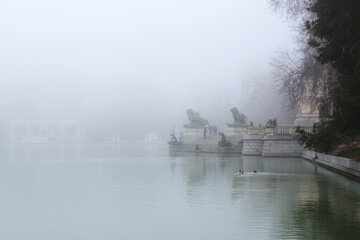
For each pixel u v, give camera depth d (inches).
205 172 1827.0
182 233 759.1
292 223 830.5
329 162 1909.4
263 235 743.1
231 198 1126.4
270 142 2844.5
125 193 1226.0
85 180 1555.1
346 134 1435.8
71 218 885.8
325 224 820.6
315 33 1280.8
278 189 1284.4
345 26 1185.4
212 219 869.2
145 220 863.7
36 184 1439.5
